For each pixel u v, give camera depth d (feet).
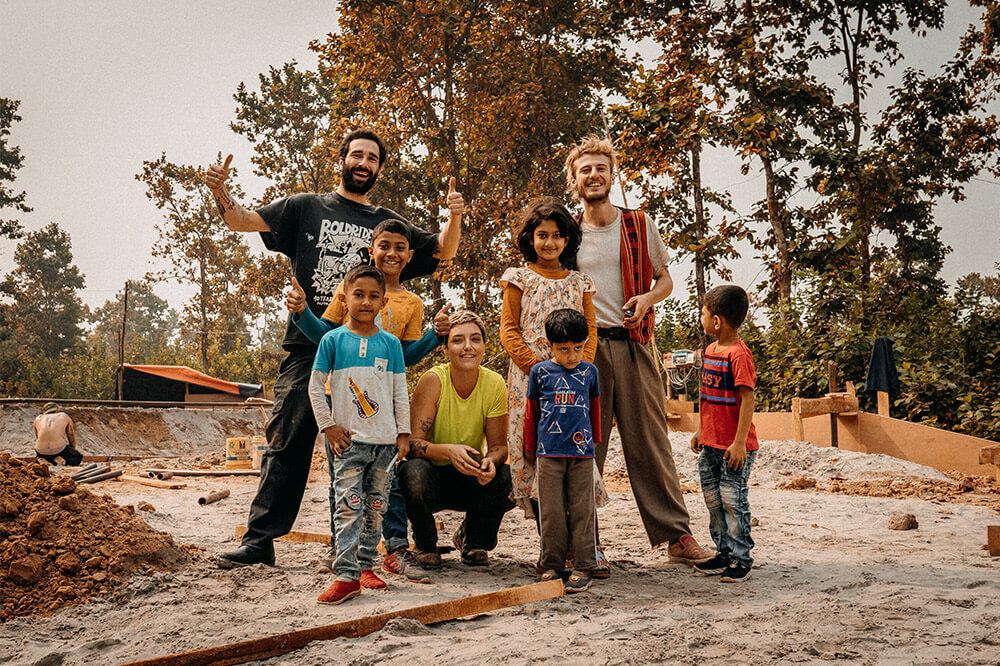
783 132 63.52
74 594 13.39
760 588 14.30
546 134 100.01
